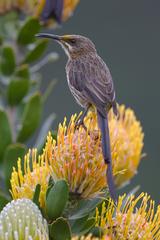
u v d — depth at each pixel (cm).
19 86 1168
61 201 824
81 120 915
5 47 1148
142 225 816
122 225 815
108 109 994
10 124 1174
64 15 1159
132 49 2061
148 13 2075
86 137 834
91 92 995
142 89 2036
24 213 783
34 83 1204
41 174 830
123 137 968
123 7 2088
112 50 2064
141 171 1970
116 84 2038
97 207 845
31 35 1167
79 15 2103
